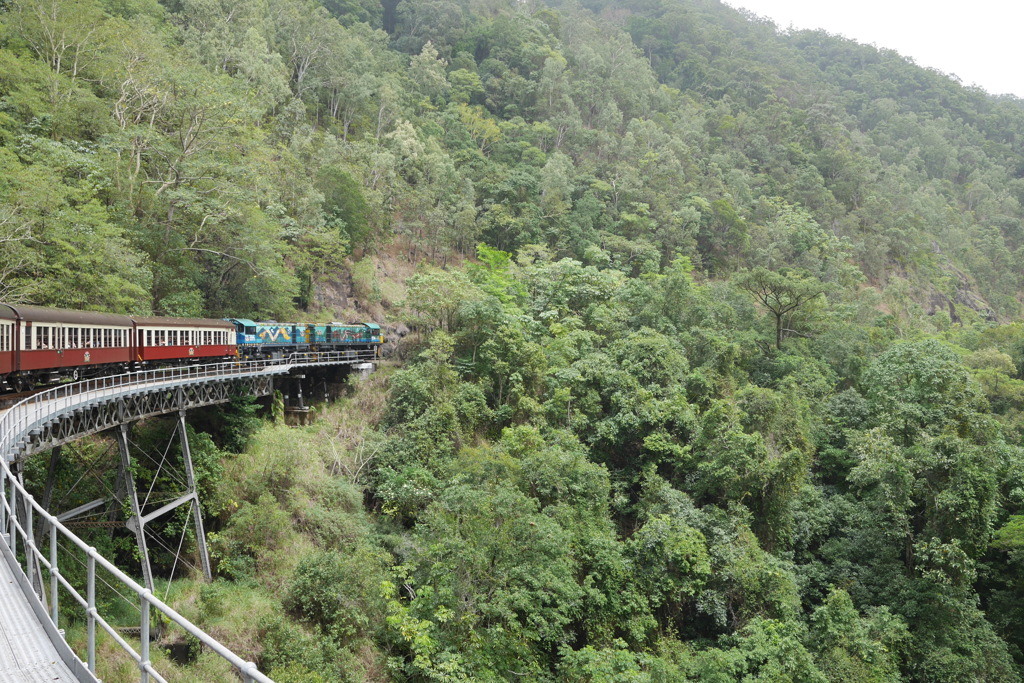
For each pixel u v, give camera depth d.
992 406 56.53
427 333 54.28
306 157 67.56
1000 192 150.25
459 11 119.38
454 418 43.16
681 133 118.81
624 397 46.41
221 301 50.72
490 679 26.84
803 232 98.81
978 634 34.72
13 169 35.12
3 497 13.04
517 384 46.09
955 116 184.38
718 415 43.75
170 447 34.16
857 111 173.88
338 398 48.28
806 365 57.66
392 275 68.88
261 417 42.50
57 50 50.12
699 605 35.00
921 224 120.75
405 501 38.00
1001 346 70.81
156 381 30.75
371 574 31.59
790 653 30.98
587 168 97.06
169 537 32.81
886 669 32.16
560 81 109.25
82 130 46.00
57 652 9.09
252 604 29.98
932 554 36.06
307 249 58.56
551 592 30.12
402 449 41.97
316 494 37.38
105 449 32.66
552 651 31.77
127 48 50.06
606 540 35.12
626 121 119.12
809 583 39.69
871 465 39.94
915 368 46.31
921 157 156.88
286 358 46.00
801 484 41.94
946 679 32.59
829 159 124.62
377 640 29.77
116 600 27.61
